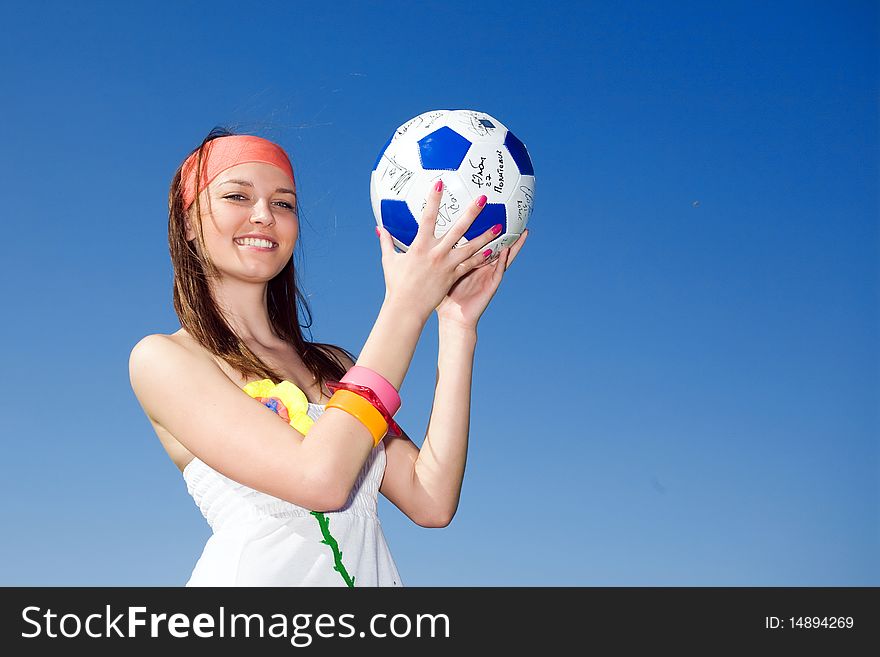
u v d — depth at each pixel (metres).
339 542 2.62
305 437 2.46
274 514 2.59
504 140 2.85
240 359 2.77
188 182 2.85
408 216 2.78
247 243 2.81
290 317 3.13
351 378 2.51
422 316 2.62
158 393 2.56
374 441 2.50
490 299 3.11
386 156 2.85
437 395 3.10
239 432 2.46
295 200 2.93
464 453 3.05
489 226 2.78
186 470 2.73
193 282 2.82
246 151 2.84
